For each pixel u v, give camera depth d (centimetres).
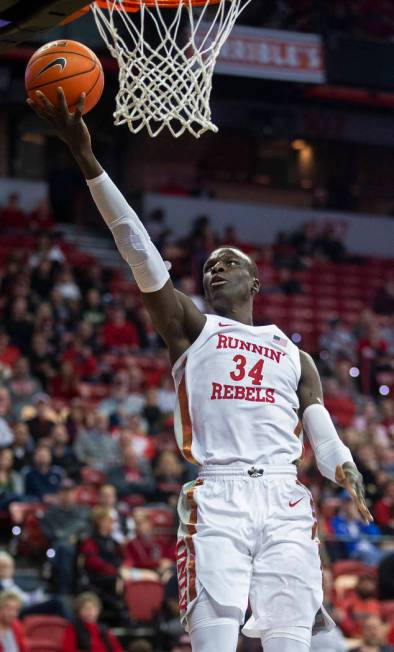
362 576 1345
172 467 1648
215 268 520
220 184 3322
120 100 562
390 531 1612
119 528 1477
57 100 479
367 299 3025
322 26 2614
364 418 2173
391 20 2723
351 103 2888
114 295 2638
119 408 1886
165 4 593
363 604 1326
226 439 482
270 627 459
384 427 2195
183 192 3164
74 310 2292
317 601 466
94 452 1700
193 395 491
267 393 490
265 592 460
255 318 2781
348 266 3080
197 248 2877
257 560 467
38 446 1580
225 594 454
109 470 1617
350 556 1541
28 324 2141
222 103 2748
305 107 2845
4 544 1501
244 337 500
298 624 458
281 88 2708
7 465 1528
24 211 2950
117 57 569
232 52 2514
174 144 3231
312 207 3366
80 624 1197
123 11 576
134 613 1342
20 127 3091
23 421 1706
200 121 568
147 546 1429
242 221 3203
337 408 2192
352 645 1249
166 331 498
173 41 575
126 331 2300
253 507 471
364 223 3350
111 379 2103
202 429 487
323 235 3184
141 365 2230
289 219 3266
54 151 3167
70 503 1440
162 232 2852
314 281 3002
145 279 487
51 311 2231
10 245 2708
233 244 3002
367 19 2692
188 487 485
